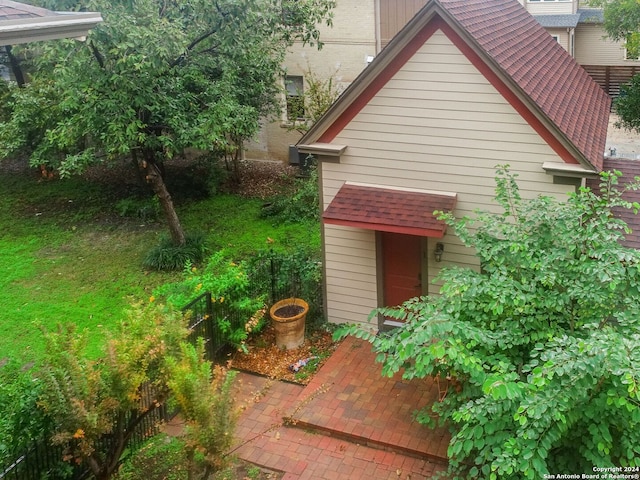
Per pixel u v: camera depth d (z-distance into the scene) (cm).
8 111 1806
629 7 1914
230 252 1512
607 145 2172
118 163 2075
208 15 1291
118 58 1189
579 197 855
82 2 1111
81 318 1238
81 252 1536
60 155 1772
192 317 1026
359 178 1135
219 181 1883
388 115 1079
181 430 930
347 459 888
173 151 1477
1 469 691
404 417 948
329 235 1175
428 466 866
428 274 1121
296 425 949
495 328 788
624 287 742
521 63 1108
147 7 1195
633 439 623
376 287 1167
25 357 1101
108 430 703
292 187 1930
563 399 596
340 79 2011
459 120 1034
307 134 1132
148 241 1588
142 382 747
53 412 667
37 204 1834
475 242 872
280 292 1219
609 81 2697
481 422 651
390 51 1029
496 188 942
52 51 1180
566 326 784
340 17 1947
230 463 743
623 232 1024
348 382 1037
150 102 1277
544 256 792
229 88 1392
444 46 1006
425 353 711
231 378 709
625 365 577
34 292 1344
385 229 1048
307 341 1163
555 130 971
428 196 1081
